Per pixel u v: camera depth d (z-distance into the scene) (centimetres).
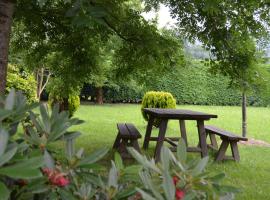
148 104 1084
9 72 848
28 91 837
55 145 121
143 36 531
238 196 438
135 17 537
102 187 104
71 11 234
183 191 92
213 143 749
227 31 520
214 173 103
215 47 548
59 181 94
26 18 526
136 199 99
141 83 635
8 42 355
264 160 666
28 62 631
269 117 1554
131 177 107
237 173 559
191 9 507
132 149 103
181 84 2223
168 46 535
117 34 545
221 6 463
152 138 734
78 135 120
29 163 81
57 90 678
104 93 2141
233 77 561
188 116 618
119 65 606
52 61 631
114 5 479
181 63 598
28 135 117
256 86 553
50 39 591
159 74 625
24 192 93
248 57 537
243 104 888
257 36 507
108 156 547
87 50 606
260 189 477
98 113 1518
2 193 74
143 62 570
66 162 109
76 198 100
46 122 117
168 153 100
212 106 2184
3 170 78
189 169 100
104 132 946
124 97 2155
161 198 86
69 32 564
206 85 2244
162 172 94
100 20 233
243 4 455
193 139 910
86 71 619
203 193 98
